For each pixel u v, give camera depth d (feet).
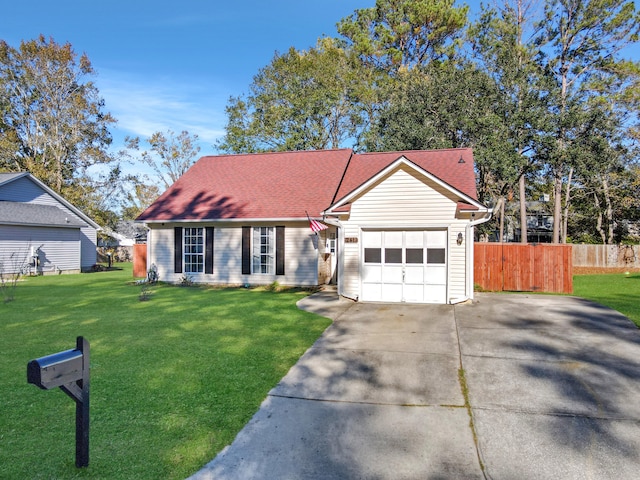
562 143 74.69
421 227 39.01
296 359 22.12
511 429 14.64
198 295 45.47
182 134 130.11
